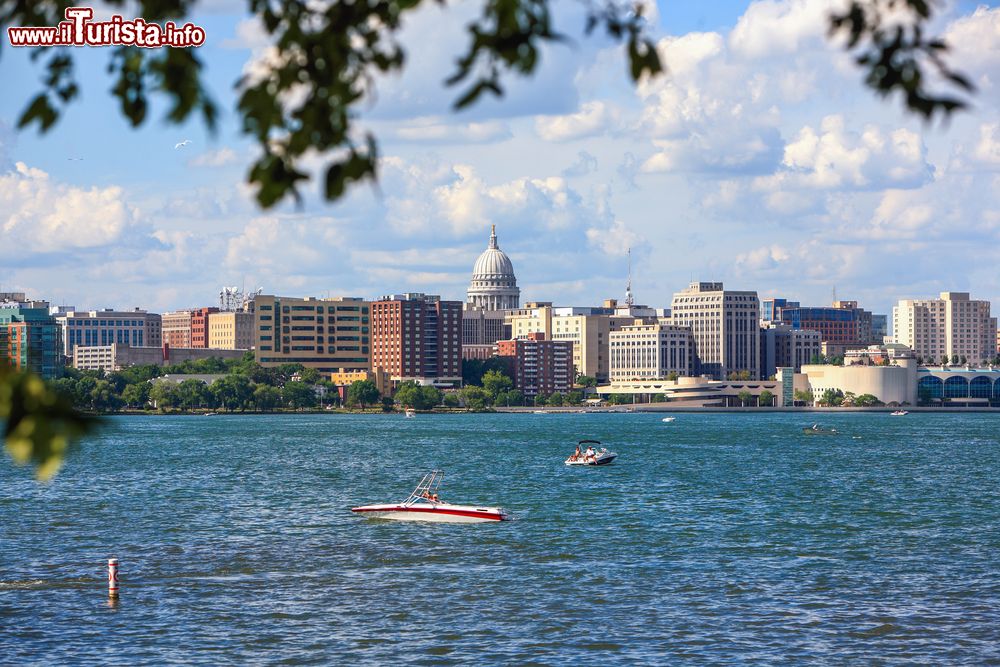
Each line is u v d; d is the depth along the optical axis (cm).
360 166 3794
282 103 3762
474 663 17175
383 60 3869
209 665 17138
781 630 19062
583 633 18850
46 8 3956
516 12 3653
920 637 18588
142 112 3806
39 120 4012
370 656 17612
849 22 3688
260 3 3938
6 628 19300
